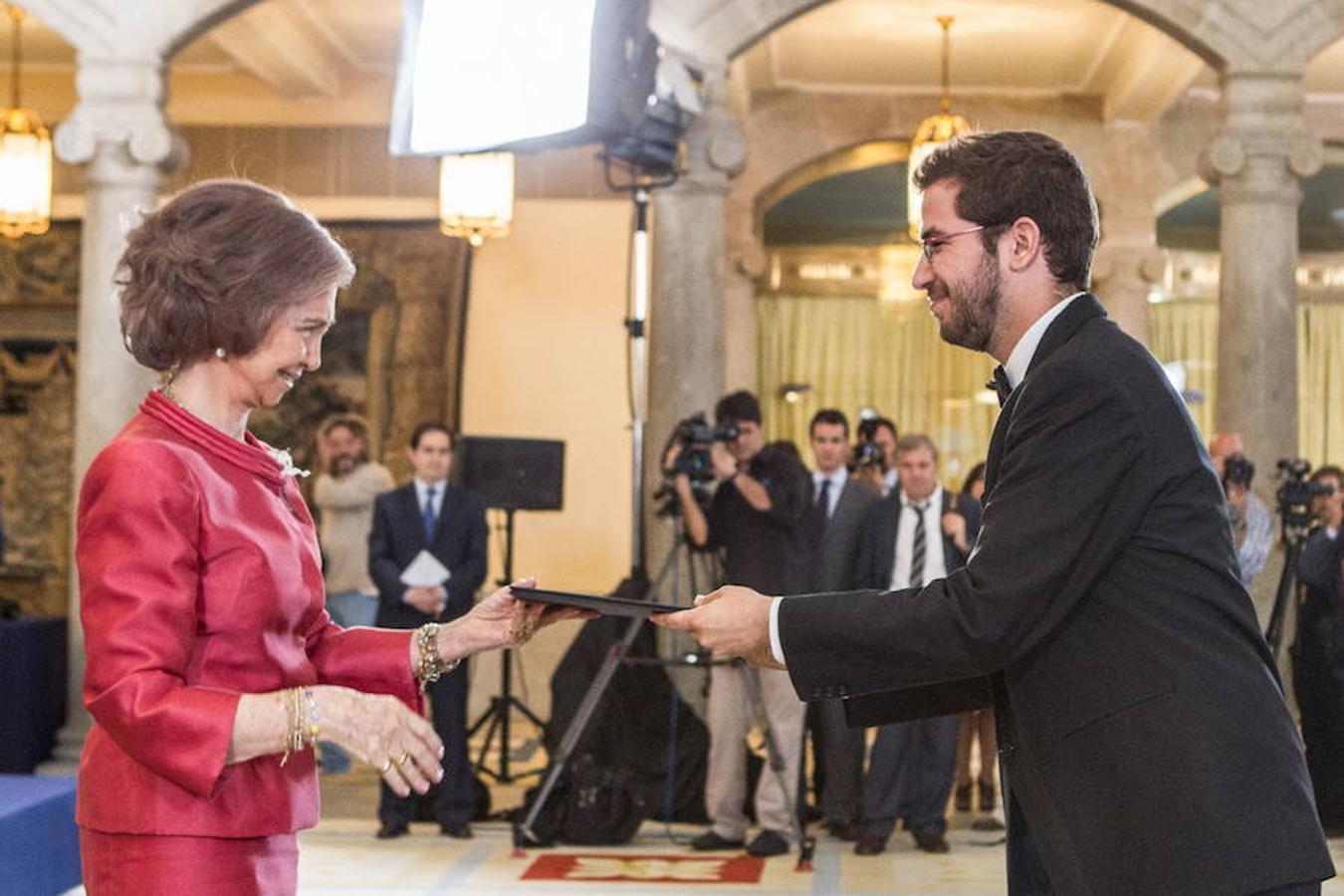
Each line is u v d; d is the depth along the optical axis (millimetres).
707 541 7379
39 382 12758
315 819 2520
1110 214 12742
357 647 2742
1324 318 17531
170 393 2504
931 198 2756
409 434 12102
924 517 7777
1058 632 2607
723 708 7582
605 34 7160
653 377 8719
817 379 17484
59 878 5316
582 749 7957
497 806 8648
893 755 7574
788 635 2680
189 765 2273
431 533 7988
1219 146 8727
